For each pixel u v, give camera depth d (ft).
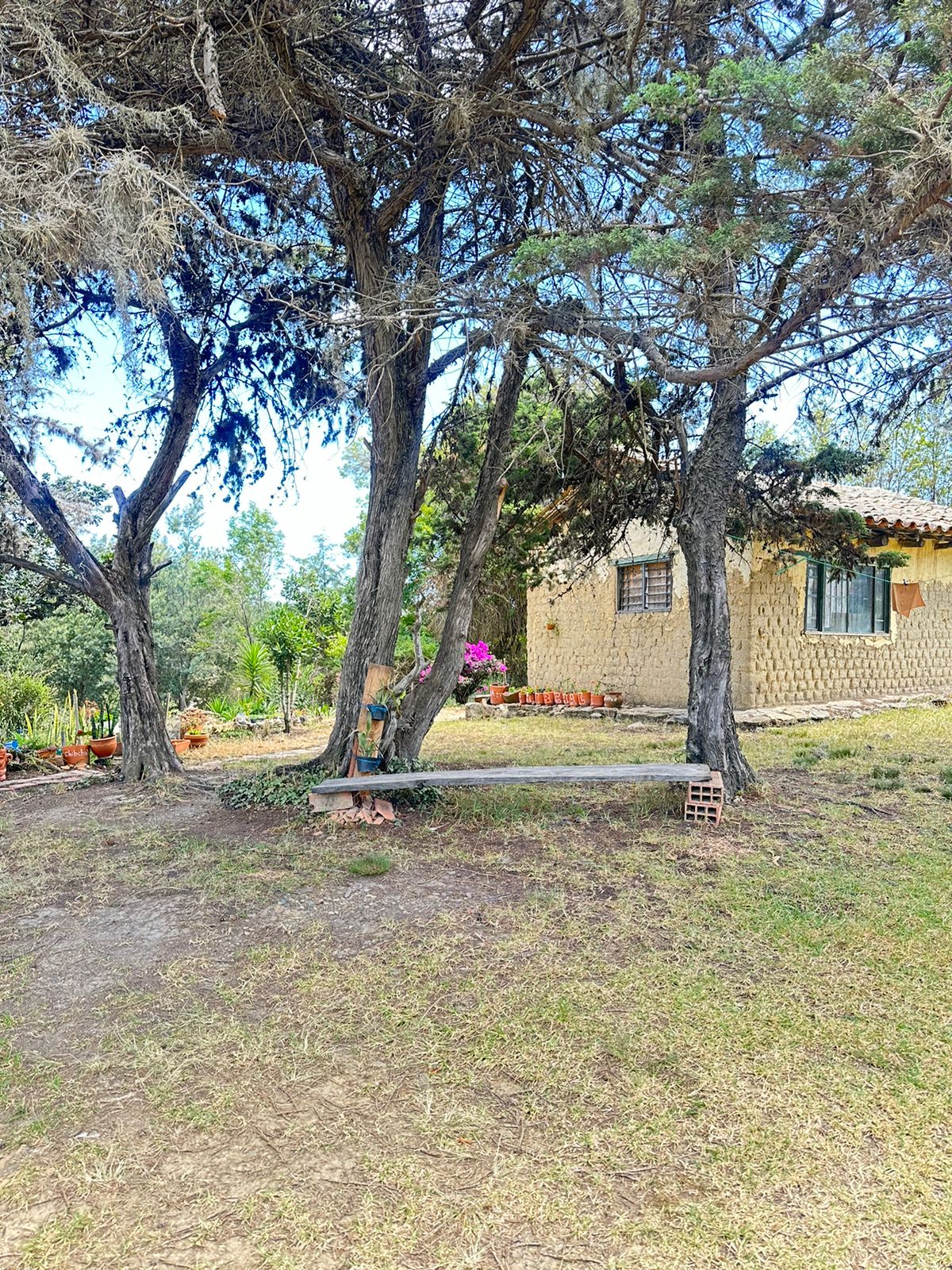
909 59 11.13
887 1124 7.76
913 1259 6.11
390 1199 6.78
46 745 33.86
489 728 42.34
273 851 17.04
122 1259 6.17
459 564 22.97
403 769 21.27
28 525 34.17
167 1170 7.22
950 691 47.60
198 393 25.11
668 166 16.71
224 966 11.58
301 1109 8.09
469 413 25.12
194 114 16.24
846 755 27.84
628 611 46.37
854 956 11.56
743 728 35.58
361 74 17.40
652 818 19.33
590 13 16.20
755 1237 6.34
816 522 27.61
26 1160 7.40
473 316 16.48
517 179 20.20
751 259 13.46
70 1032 9.80
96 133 14.42
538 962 11.45
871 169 11.51
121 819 20.63
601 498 27.37
